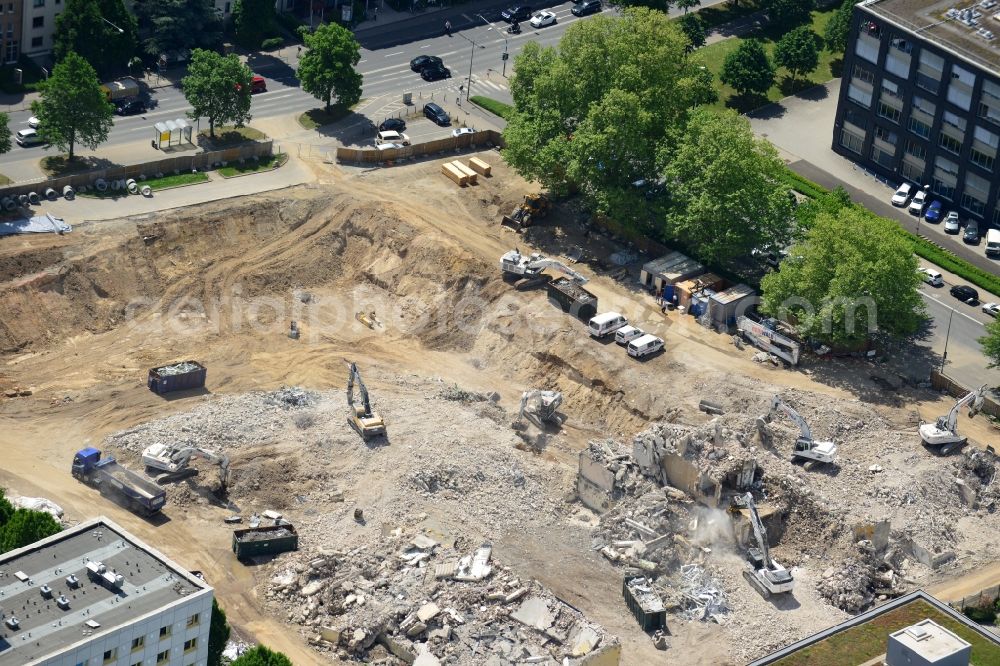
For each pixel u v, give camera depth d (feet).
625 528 524.93
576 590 502.79
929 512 540.93
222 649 444.14
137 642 409.69
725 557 522.47
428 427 576.61
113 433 565.94
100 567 419.33
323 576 499.92
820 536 529.86
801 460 559.79
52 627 402.52
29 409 579.48
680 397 600.39
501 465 556.92
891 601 471.62
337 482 545.44
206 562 503.61
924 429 572.92
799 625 492.95
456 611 484.74
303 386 610.24
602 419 607.78
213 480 541.34
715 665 476.54
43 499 520.01
